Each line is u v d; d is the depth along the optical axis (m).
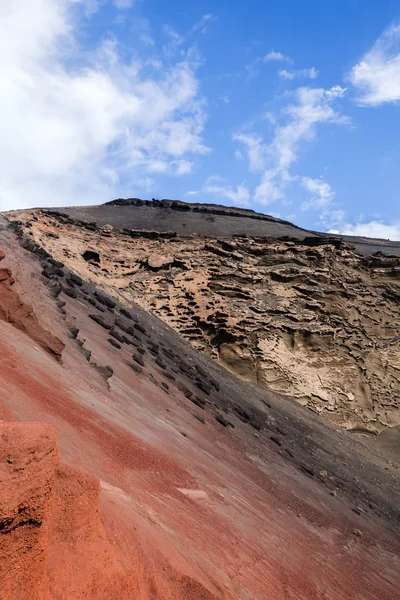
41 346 11.81
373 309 51.84
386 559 17.33
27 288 15.62
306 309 47.31
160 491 8.66
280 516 14.13
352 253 55.22
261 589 8.09
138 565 5.07
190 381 25.97
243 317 43.22
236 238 53.66
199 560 7.00
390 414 46.62
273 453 22.86
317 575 11.34
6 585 3.11
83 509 4.46
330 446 33.88
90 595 4.00
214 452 16.05
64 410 8.75
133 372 18.23
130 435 10.56
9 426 3.80
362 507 23.55
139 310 37.56
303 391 41.94
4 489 3.19
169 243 50.62
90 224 49.56
